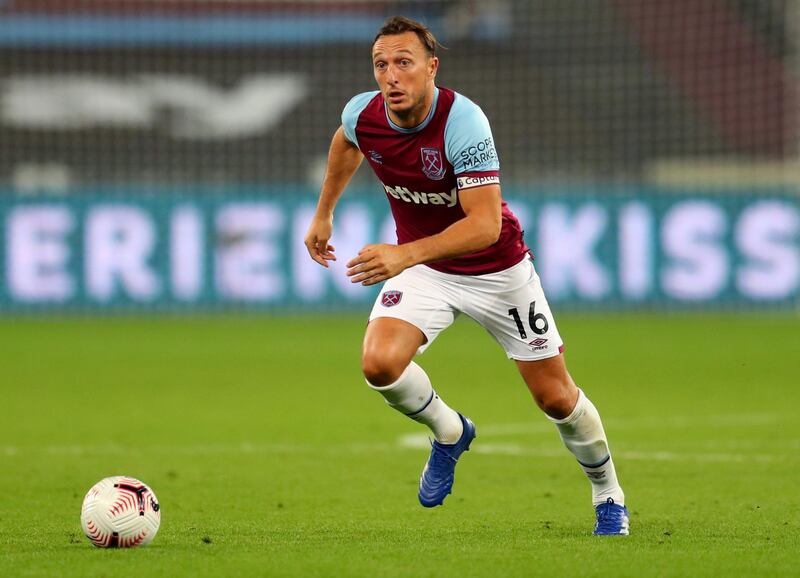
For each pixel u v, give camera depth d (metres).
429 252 19.67
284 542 20.66
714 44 106.12
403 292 21.88
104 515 19.56
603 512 21.69
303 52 114.38
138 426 39.91
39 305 81.62
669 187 80.62
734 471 30.41
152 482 29.12
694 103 104.94
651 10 108.00
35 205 81.31
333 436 37.53
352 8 114.69
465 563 18.41
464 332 79.19
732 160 102.69
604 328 75.06
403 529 22.56
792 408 43.53
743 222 80.25
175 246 81.69
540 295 21.92
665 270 80.81
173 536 21.50
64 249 81.62
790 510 24.77
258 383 52.03
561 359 21.81
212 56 114.56
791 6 105.81
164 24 114.50
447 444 22.16
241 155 110.62
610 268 80.94
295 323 79.19
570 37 107.69
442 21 108.75
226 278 81.81
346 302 82.06
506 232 21.50
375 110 21.17
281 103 112.25
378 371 21.20
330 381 52.62
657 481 28.92
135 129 111.31
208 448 35.06
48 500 26.41
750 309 80.50
